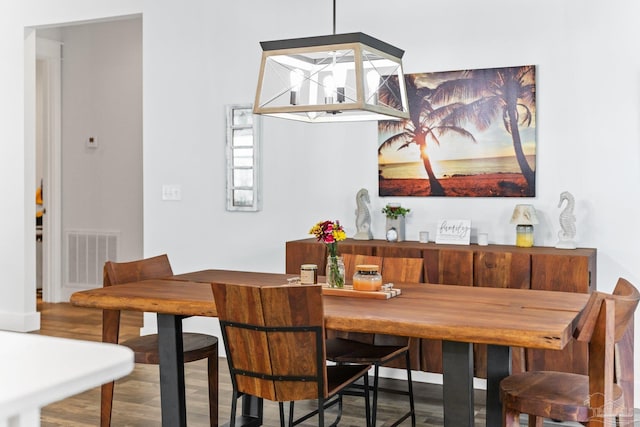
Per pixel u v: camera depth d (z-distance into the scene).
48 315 6.52
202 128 5.27
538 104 4.26
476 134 4.41
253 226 5.14
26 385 0.91
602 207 4.11
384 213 4.64
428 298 3.04
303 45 2.89
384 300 2.99
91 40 7.09
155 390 4.27
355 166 4.79
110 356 1.05
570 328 2.47
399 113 3.05
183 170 5.35
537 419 2.83
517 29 4.30
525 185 4.30
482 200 4.43
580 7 4.14
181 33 5.31
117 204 7.05
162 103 5.41
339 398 3.63
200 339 3.52
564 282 3.79
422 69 4.56
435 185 4.54
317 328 2.61
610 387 2.36
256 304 2.64
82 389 0.95
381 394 4.22
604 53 4.09
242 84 5.12
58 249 7.27
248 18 5.09
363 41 2.79
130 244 7.00
